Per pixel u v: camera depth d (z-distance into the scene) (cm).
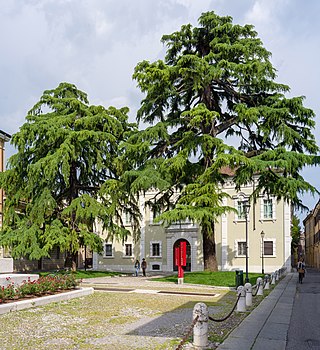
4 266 1939
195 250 4428
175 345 916
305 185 2555
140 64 2744
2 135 3950
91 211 3238
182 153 2611
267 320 1273
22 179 3403
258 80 2675
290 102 2673
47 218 3372
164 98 2864
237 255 4269
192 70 2598
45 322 1172
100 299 1716
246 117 2611
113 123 3441
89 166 3459
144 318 1280
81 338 988
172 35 2961
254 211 4194
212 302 1709
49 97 3497
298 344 984
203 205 2533
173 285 2511
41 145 3341
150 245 4656
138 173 2709
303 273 3042
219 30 2836
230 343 938
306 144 2638
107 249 4847
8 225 3400
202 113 2525
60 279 1809
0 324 1121
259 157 2553
